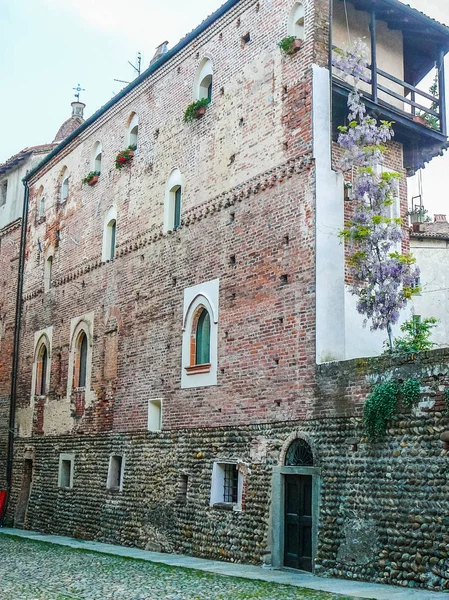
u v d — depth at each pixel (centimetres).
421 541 1351
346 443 1558
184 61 2388
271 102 1961
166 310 2283
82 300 2814
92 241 2812
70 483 2680
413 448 1402
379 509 1451
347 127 1891
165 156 2419
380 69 2100
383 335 1847
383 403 1455
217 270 2073
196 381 2084
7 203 3750
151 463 2223
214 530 1897
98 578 1443
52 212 3197
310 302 1727
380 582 1409
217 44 2231
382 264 1736
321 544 1561
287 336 1778
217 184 2133
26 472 3075
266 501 1745
